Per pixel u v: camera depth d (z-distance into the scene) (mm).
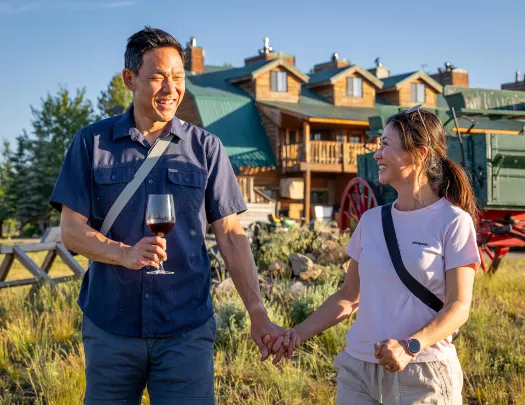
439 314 2838
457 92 13125
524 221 10992
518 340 7078
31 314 7781
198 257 3248
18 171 44156
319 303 7527
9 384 5961
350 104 35219
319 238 10180
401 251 2986
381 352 2746
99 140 3203
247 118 32938
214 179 3342
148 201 3004
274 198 32531
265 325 3344
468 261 2910
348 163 31281
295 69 34000
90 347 3172
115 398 3170
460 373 3010
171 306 3141
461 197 3039
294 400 5551
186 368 3143
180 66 3178
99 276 3168
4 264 9656
